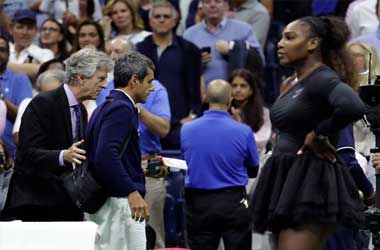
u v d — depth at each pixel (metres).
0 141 26.22
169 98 32.44
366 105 20.30
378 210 20.09
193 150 26.05
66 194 22.08
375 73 25.50
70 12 35.47
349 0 37.91
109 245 21.42
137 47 33.00
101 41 32.78
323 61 18.81
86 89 21.94
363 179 20.75
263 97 33.59
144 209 21.14
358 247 24.73
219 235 26.22
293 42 18.69
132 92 21.52
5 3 37.34
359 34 35.50
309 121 18.39
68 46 35.25
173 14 32.88
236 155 25.92
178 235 28.69
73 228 18.97
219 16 35.06
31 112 21.92
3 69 31.38
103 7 37.12
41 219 22.20
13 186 22.20
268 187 18.69
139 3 37.53
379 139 20.44
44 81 27.73
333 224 18.38
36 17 36.66
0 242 18.94
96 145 21.17
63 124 21.91
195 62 32.84
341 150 20.61
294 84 18.78
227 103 26.25
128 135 21.16
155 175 23.84
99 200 21.31
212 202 25.92
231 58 33.84
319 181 18.23
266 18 36.97
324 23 18.81
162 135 27.55
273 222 18.41
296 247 18.23
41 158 21.56
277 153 18.69
